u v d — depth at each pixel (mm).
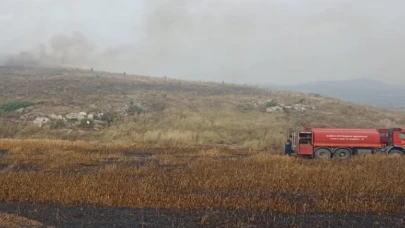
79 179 15344
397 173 17281
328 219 11898
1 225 10523
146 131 36250
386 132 25344
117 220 11602
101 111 42500
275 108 47719
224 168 18484
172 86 64812
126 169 18359
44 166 19703
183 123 38844
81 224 11203
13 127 37094
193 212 12469
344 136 24656
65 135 35562
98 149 26781
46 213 12117
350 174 16906
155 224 11281
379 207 12836
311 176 16531
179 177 16656
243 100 52812
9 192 13766
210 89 64625
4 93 49375
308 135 24844
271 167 18641
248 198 13539
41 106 42594
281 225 11320
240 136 35188
